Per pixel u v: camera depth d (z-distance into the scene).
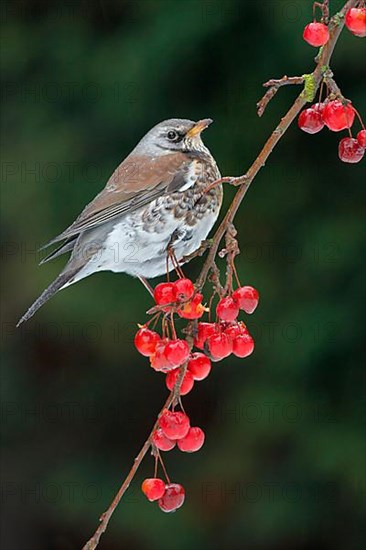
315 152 11.33
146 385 13.05
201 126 6.29
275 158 11.39
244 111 11.34
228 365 11.83
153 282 11.56
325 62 4.05
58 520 12.84
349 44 10.41
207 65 11.34
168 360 3.99
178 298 4.05
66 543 12.79
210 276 4.20
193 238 6.06
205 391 12.06
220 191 6.11
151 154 6.23
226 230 4.04
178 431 3.99
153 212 5.99
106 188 6.17
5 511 12.92
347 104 4.14
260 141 11.35
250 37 11.11
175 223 6.00
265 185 11.41
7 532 12.85
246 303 4.09
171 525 12.09
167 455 12.42
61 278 5.93
